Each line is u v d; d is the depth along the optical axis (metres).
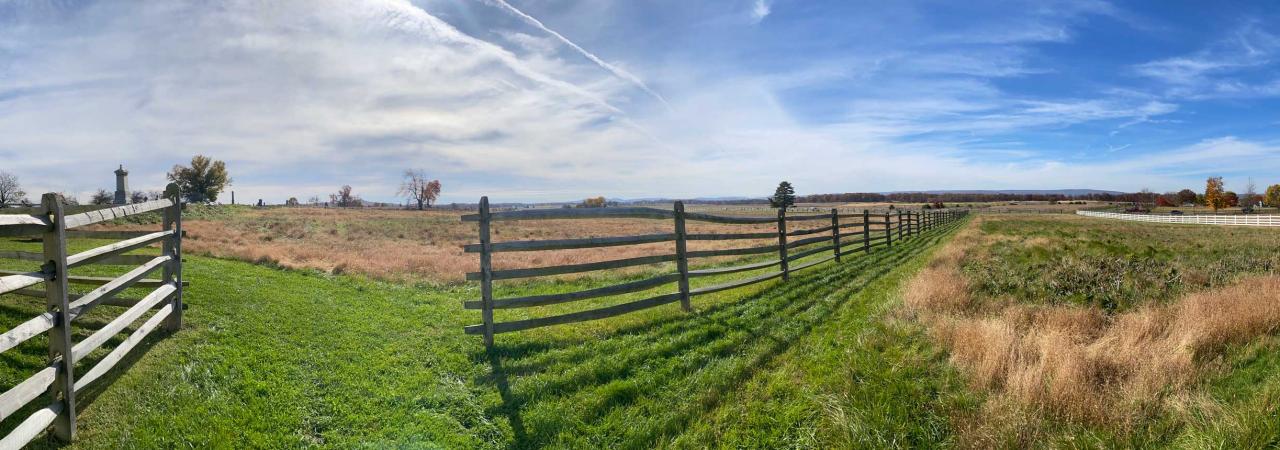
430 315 7.27
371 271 11.11
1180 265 8.67
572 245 6.31
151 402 3.99
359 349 5.48
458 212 61.94
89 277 6.54
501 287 9.83
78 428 3.62
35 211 3.53
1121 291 6.95
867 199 172.12
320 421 3.95
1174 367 4.13
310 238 24.22
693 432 3.81
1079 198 167.00
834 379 4.45
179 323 5.60
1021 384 3.93
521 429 3.92
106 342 4.95
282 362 4.93
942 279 7.69
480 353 5.51
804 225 36.88
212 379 4.42
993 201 152.38
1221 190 70.25
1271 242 16.47
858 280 9.61
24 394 3.00
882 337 5.53
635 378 4.76
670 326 6.45
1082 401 3.66
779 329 6.21
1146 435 3.39
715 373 4.80
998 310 6.41
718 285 8.08
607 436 3.83
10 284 2.92
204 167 58.72
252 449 3.55
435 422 3.99
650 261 7.04
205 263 10.46
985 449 3.35
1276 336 4.70
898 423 3.71
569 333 6.21
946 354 4.95
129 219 24.92
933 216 30.45
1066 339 4.83
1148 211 74.12
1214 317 5.05
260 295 7.42
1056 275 7.82
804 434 3.70
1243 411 3.37
